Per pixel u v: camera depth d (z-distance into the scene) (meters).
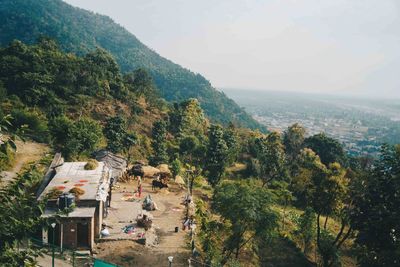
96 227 27.39
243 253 35.09
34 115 57.66
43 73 86.94
